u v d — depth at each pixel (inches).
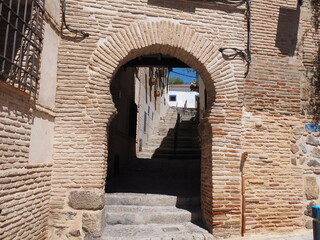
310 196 221.9
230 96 216.8
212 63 216.7
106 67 201.5
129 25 206.7
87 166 190.7
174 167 391.9
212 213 205.3
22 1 159.8
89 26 201.3
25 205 153.2
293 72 233.8
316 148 229.6
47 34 177.8
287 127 225.8
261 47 230.2
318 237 138.5
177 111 837.8
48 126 183.0
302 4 241.4
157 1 212.7
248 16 229.5
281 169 219.6
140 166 397.4
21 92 143.3
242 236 206.7
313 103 234.2
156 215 225.8
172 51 221.1
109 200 244.1
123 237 191.2
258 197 213.0
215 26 220.7
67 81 195.6
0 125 129.2
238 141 213.9
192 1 216.7
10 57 159.2
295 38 239.0
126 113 412.5
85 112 194.5
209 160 215.9
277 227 213.6
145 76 581.3
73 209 187.2
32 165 159.8
